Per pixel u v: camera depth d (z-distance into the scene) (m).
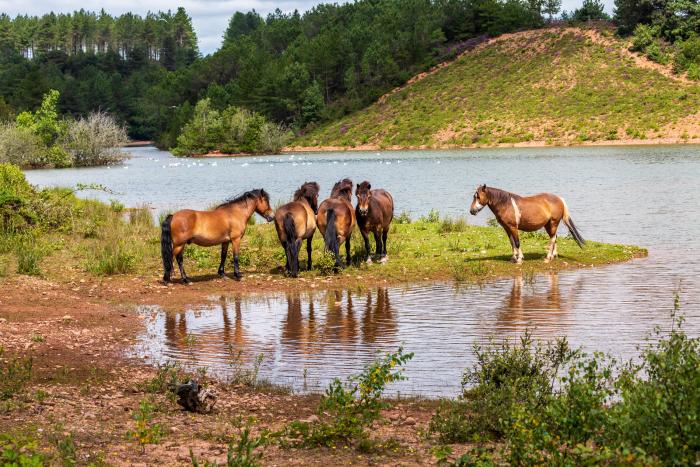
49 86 160.25
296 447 7.13
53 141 88.75
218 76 170.50
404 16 159.12
